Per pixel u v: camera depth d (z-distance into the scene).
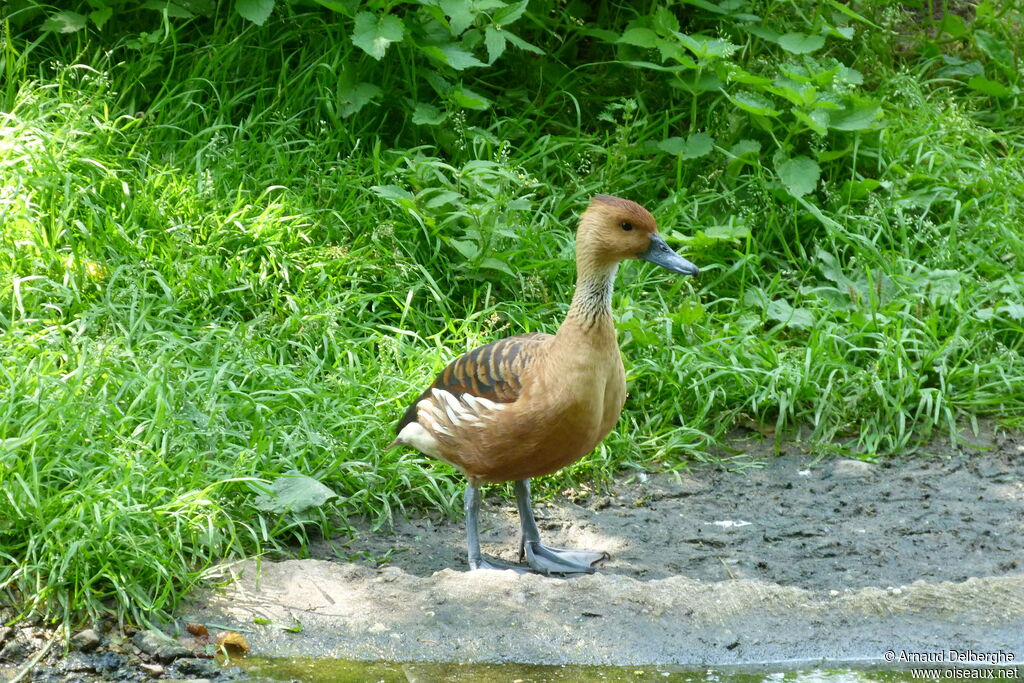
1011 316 11.97
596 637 8.39
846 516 10.10
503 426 8.55
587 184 13.36
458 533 9.82
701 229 12.87
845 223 13.11
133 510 8.55
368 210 12.39
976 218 13.45
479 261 11.94
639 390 11.45
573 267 12.30
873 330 12.02
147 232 11.59
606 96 14.48
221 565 8.84
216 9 13.52
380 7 13.03
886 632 8.50
